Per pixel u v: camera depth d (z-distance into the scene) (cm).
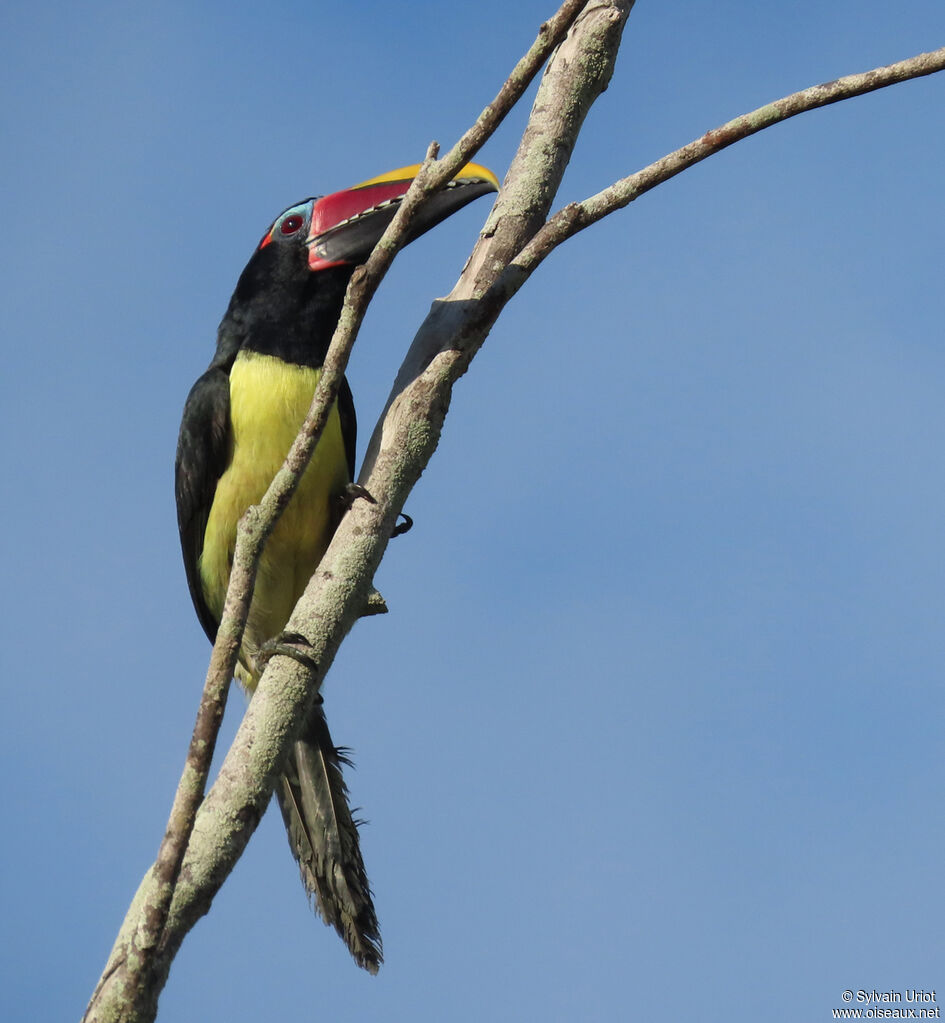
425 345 943
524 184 1000
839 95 852
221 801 803
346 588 882
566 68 1036
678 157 891
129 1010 702
